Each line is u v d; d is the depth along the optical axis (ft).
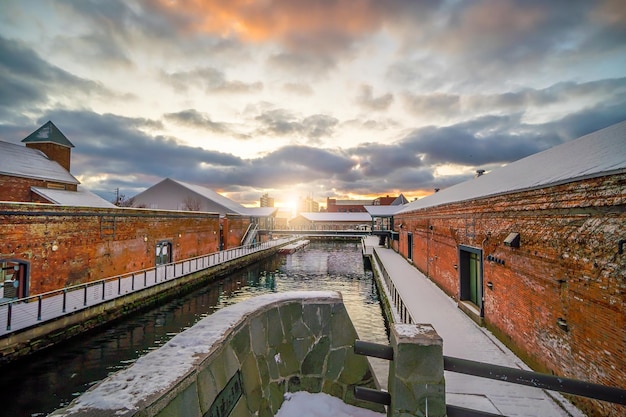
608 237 15.15
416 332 7.68
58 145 95.76
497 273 27.94
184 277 63.46
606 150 18.25
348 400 10.89
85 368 33.45
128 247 61.31
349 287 75.87
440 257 48.06
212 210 140.56
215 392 6.83
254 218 150.30
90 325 40.63
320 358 11.27
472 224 34.09
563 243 18.56
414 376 7.23
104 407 4.58
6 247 39.58
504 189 26.53
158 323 47.70
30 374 32.01
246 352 8.87
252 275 90.63
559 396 17.90
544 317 20.45
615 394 6.63
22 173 73.15
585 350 16.58
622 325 14.24
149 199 142.00
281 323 10.94
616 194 14.56
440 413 7.11
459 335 28.60
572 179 17.33
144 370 5.90
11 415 25.98
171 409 5.29
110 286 51.70
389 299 43.16
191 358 6.49
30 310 38.06
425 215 58.80
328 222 247.50
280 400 10.19
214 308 56.49
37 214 43.24
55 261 45.85
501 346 26.04
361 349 8.01
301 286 76.79
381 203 301.02
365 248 127.03
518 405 17.28
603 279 15.40
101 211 54.29
